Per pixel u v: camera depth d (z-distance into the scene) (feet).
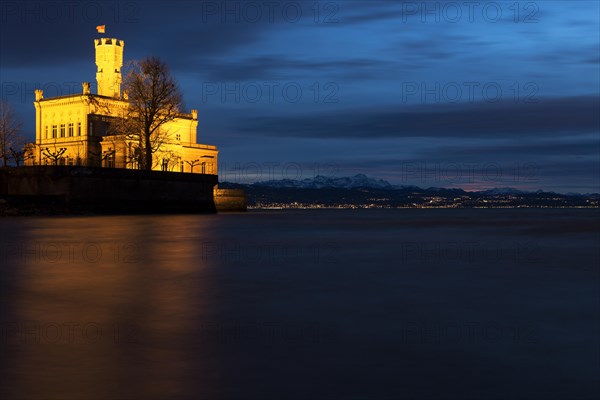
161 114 290.76
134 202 246.47
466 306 34.60
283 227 148.46
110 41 423.23
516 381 19.99
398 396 18.49
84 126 388.37
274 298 36.96
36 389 19.02
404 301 36.11
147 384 19.52
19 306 33.55
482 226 169.37
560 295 38.73
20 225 139.23
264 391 18.90
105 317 30.50
